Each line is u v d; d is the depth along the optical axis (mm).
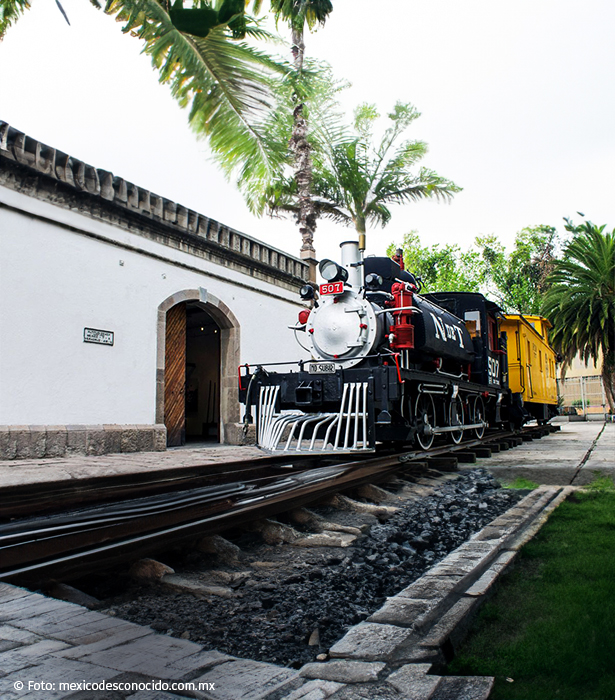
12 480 5539
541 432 15648
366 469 6242
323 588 3549
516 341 14227
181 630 2904
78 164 8672
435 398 8898
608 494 5625
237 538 4496
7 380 7719
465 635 2609
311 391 7227
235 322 12086
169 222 10383
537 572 3447
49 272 8352
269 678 2264
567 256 27391
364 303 7719
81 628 2580
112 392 9203
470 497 6129
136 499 4586
